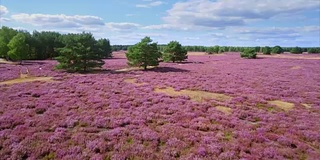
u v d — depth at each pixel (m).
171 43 68.00
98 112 15.38
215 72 42.88
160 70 44.94
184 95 21.97
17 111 15.00
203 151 9.90
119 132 11.79
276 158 9.53
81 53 40.19
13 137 10.70
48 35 82.50
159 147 10.50
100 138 11.04
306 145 10.89
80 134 11.45
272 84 30.19
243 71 45.28
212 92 24.28
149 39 46.19
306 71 46.34
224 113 16.27
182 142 10.81
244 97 21.84
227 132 12.64
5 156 9.05
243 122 14.39
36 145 10.09
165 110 16.34
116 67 50.78
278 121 14.69
